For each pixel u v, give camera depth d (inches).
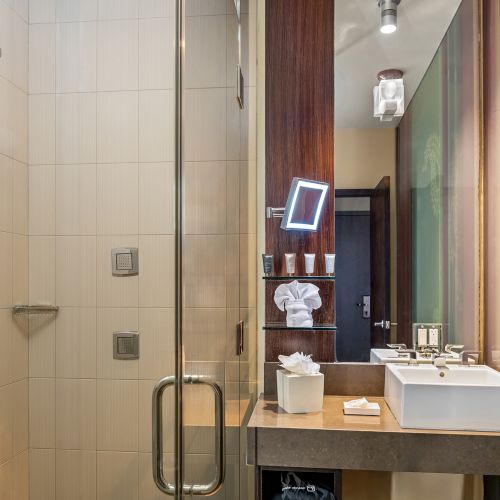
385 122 78.6
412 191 78.0
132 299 28.2
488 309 73.5
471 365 73.4
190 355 36.1
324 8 79.0
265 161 79.5
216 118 49.3
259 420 61.1
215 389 46.4
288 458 57.6
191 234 36.6
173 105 30.2
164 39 30.3
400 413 59.1
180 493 30.3
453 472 55.8
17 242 24.6
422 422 57.5
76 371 26.2
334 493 57.9
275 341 77.4
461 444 55.8
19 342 24.6
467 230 76.3
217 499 47.4
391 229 78.1
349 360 77.0
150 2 29.6
